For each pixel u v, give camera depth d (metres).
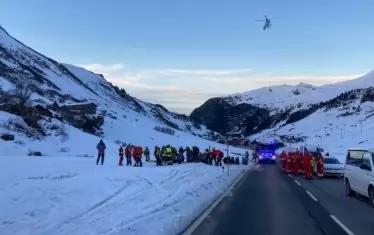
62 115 84.31
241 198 17.94
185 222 11.72
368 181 16.03
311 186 24.00
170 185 19.17
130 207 12.98
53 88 149.75
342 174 30.83
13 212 11.25
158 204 13.69
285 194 19.66
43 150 44.31
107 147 54.50
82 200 13.84
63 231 9.41
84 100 140.38
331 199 17.73
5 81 101.62
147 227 10.14
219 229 11.03
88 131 87.38
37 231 9.38
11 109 53.00
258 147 69.50
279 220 12.47
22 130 47.94
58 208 12.25
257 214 13.56
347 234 10.51
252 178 30.53
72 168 22.98
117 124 104.56
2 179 16.03
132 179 20.25
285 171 40.03
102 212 12.02
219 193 19.77
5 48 177.00
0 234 9.02
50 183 16.33
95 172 22.20
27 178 17.14
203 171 28.98
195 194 17.11
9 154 37.16
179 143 106.56
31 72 157.88
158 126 141.75
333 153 85.06
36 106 61.75
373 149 17.03
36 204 12.48
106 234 9.03
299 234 10.48
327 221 12.34
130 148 34.38
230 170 36.28
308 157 30.45
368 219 12.70
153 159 47.78
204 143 120.94
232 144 128.62
